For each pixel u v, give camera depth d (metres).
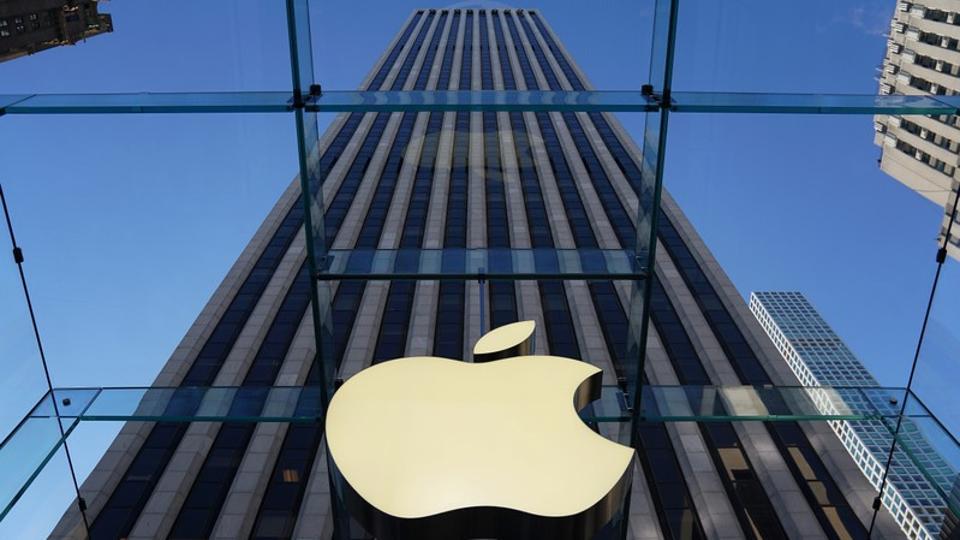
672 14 4.06
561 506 3.08
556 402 3.79
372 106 4.21
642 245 4.56
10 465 4.49
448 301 20.11
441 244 27.17
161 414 4.72
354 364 18.59
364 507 3.17
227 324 23.06
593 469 3.30
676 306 20.08
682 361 19.39
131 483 18.78
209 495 18.83
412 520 3.05
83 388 4.91
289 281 24.19
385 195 28.81
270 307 23.59
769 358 19.77
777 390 4.79
